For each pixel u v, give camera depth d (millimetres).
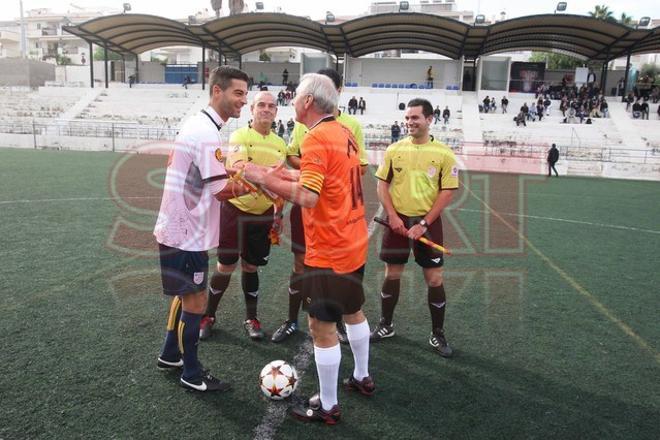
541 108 26312
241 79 2689
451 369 3209
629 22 48031
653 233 7820
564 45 30062
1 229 6293
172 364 3021
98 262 5105
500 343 3605
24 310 3809
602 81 29312
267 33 29703
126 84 34312
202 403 2729
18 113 27938
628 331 3855
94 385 2834
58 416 2531
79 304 3984
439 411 2730
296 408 2662
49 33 62812
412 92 28812
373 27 27016
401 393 2912
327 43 29672
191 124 2652
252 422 2580
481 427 2588
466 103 28672
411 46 31156
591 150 21984
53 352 3182
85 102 29281
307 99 2443
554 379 3105
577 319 4082
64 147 22328
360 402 2807
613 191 14133
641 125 25047
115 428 2461
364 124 25875
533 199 11773
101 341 3367
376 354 3418
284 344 3520
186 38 31547
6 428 2414
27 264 4918
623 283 5082
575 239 7223
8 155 17250
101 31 29828
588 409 2783
